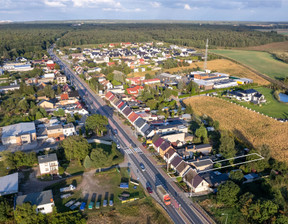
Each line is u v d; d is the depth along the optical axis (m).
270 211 72.00
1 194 82.19
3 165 102.81
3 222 73.56
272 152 112.12
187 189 90.12
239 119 147.75
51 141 123.12
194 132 131.50
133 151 114.56
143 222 74.50
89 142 122.38
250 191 87.81
